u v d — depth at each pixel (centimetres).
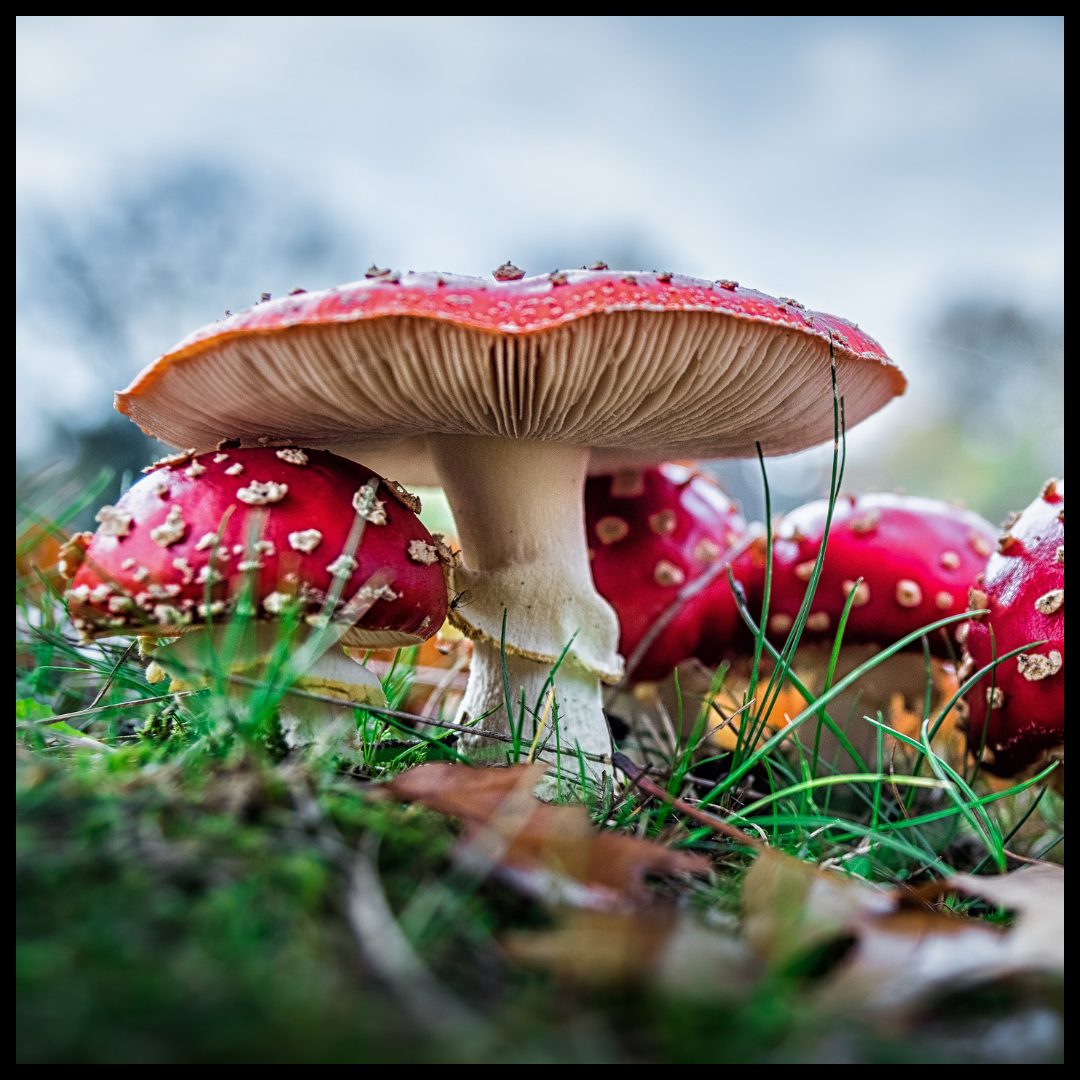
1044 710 29
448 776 22
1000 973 18
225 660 24
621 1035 16
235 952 16
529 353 25
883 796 35
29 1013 14
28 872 17
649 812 26
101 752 24
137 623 25
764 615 29
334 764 24
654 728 38
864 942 18
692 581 37
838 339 27
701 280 26
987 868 30
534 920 18
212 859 18
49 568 38
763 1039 16
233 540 25
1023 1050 16
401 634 29
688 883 22
